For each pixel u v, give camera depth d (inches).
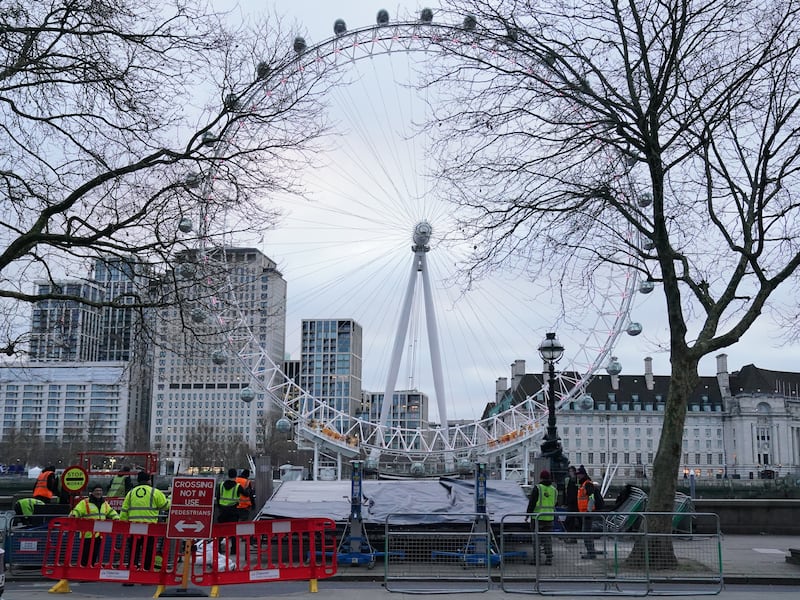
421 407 7396.7
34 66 828.6
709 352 907.4
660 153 909.8
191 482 698.8
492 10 966.4
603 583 764.6
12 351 900.0
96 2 802.2
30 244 810.2
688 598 719.1
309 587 754.8
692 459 7386.8
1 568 609.9
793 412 7480.3
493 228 984.3
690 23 941.2
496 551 869.8
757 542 1195.3
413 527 920.9
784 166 938.7
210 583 697.0
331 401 5989.2
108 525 713.6
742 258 942.4
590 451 6998.0
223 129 842.2
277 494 1102.4
